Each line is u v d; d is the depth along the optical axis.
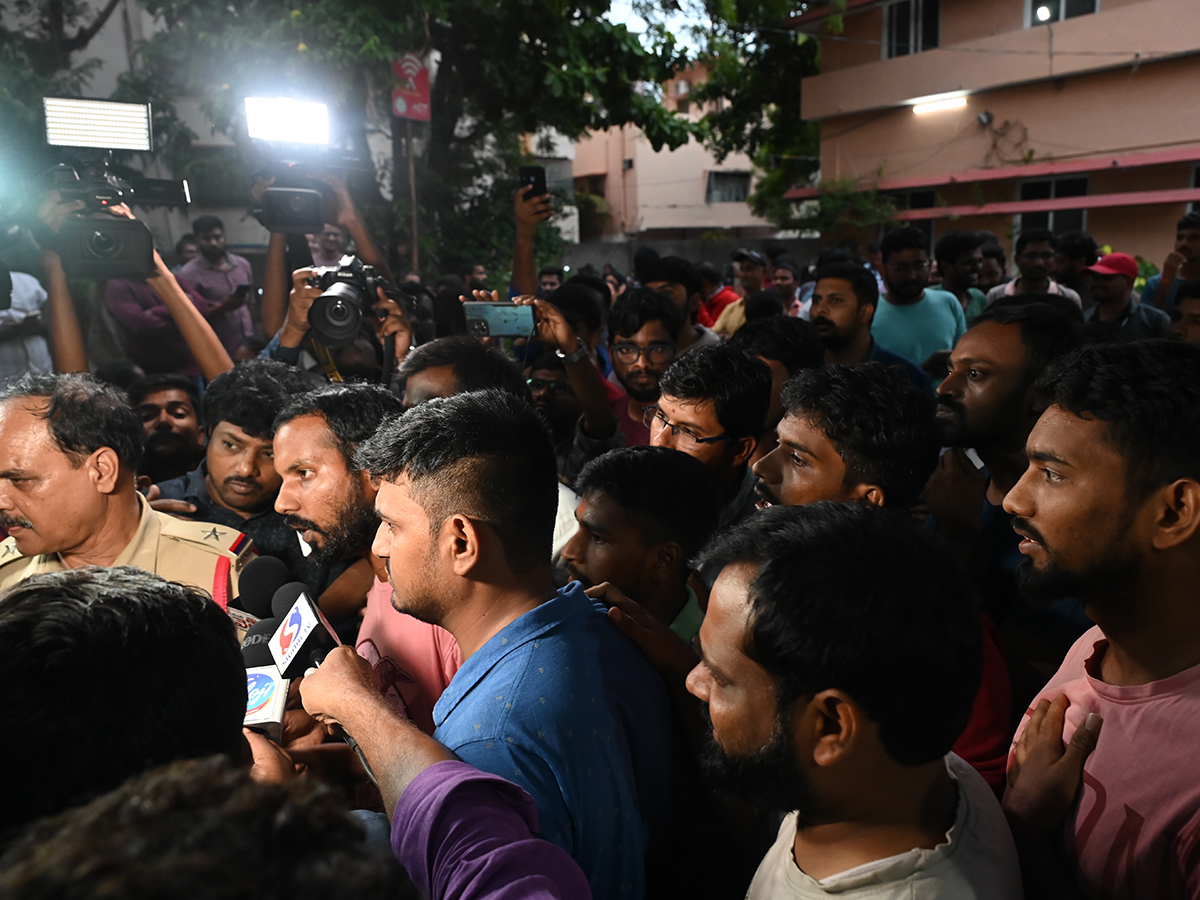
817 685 0.85
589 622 1.21
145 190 2.85
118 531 1.75
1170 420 1.01
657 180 23.88
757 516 0.99
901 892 0.85
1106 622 1.10
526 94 10.48
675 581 1.64
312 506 1.65
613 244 18.88
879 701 0.84
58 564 1.74
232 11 8.97
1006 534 1.90
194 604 0.88
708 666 0.95
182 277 5.84
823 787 0.89
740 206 25.11
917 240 4.25
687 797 1.31
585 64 10.00
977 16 14.02
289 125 3.44
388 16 8.84
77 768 0.72
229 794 0.43
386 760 1.00
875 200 15.48
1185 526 1.01
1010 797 1.12
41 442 1.61
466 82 10.59
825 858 0.93
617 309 3.13
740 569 0.93
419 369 2.04
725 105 20.58
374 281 2.89
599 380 2.95
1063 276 5.82
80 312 5.34
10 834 0.63
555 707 1.05
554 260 12.60
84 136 2.73
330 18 8.45
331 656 1.20
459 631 1.19
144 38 9.93
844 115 15.95
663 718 1.24
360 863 0.42
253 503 2.15
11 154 3.38
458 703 1.12
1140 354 1.07
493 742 1.03
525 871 0.84
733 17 11.73
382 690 1.51
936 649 0.84
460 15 9.75
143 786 0.43
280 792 0.44
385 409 1.66
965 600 0.89
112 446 1.68
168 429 2.78
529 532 1.17
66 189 2.63
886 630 0.83
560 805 1.02
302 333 2.91
